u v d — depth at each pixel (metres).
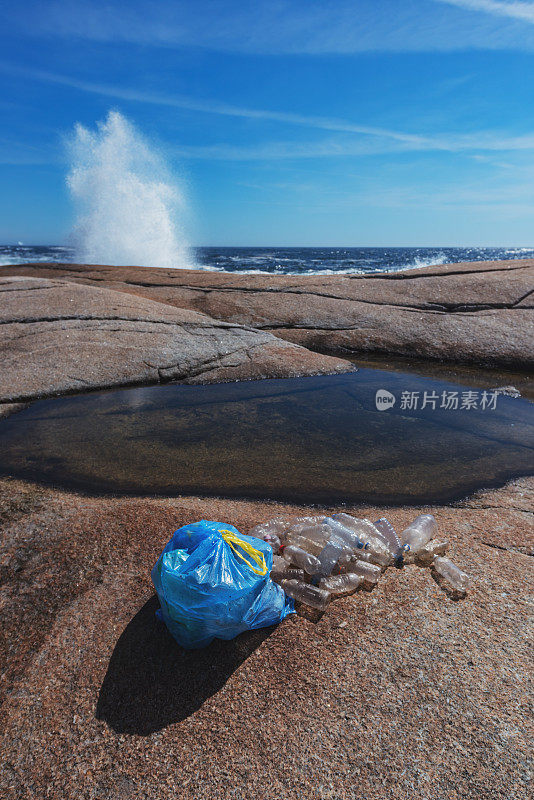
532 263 9.98
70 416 5.37
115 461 4.16
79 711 1.85
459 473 3.94
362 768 1.61
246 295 10.09
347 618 2.26
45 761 1.68
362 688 1.89
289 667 2.00
